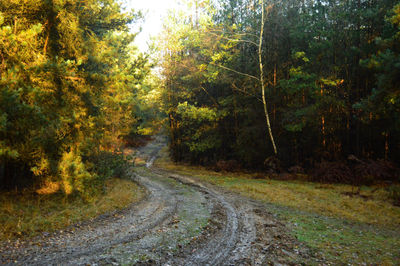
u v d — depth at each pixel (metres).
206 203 10.71
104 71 11.06
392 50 12.67
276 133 19.27
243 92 20.41
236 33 18.88
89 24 11.15
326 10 17.11
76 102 8.84
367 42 15.85
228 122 22.86
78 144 9.23
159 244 6.14
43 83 7.52
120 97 10.93
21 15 7.89
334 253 6.07
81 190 8.88
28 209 7.64
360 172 15.11
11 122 6.46
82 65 10.34
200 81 22.27
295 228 7.89
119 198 10.44
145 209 9.52
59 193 9.45
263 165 19.92
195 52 23.36
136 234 6.80
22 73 6.98
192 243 6.36
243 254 5.82
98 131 10.56
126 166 16.08
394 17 11.44
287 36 18.05
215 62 20.56
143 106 24.45
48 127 7.59
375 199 11.54
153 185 14.74
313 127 17.86
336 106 16.95
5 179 8.95
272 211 9.87
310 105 17.05
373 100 12.58
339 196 12.20
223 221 8.30
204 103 24.19
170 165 24.67
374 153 17.12
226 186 14.66
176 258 5.47
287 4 18.47
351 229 8.15
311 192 12.86
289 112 17.36
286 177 16.70
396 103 11.95
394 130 15.00
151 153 33.94
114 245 5.98
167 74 23.50
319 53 16.95
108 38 12.38
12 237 5.96
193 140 25.19
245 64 20.12
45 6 8.05
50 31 8.79
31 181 9.80
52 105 7.71
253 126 19.17
